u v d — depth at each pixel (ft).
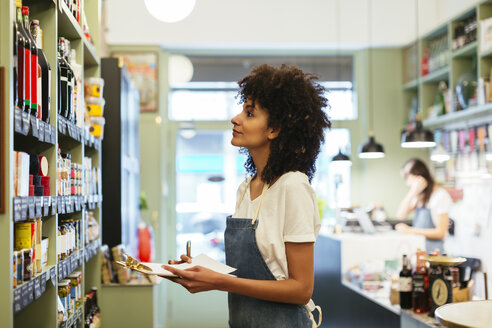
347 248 17.31
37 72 6.48
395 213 23.85
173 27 22.50
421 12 22.68
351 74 24.47
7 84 5.28
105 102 12.67
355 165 24.20
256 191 5.81
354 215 21.09
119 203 12.58
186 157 23.77
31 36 6.42
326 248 18.97
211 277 5.17
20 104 5.81
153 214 22.34
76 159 9.55
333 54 24.30
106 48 22.06
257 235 5.49
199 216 23.70
